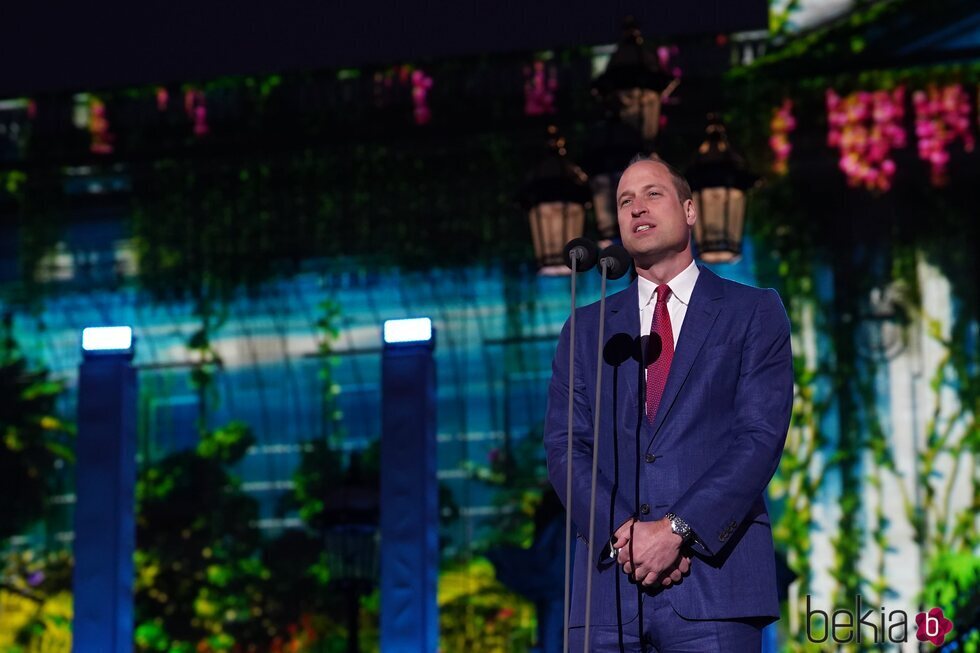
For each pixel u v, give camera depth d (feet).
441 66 86.43
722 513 14.23
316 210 94.73
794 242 88.28
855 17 80.33
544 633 44.19
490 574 88.69
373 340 94.79
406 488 46.55
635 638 14.47
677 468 14.73
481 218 92.63
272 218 95.25
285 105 89.10
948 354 86.38
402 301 94.22
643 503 14.69
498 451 90.99
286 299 95.66
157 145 91.56
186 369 96.22
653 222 15.48
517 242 92.53
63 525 94.32
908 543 84.48
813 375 87.25
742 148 86.74
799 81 84.79
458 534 89.92
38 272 96.89
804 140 86.74
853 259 87.76
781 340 15.34
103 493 44.68
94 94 88.84
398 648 45.06
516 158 90.79
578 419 15.76
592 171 36.35
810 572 84.58
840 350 87.25
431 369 48.29
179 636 92.48
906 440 85.81
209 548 93.66
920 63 81.87
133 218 96.22
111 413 45.32
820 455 86.38
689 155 86.12
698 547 14.29
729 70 83.35
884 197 87.76
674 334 15.43
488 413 91.71
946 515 84.58
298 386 95.35
